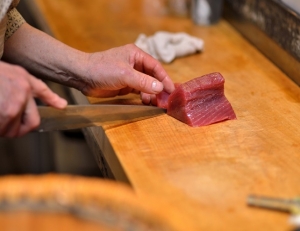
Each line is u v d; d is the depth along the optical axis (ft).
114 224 2.22
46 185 2.28
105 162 3.08
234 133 3.00
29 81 2.71
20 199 2.26
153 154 2.85
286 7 3.49
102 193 2.27
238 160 2.81
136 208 2.24
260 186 2.65
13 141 5.46
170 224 2.21
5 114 2.68
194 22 4.28
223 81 3.07
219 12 4.25
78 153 4.80
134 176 2.71
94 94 3.27
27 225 2.24
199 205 2.55
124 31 4.14
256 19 3.84
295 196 2.60
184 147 2.90
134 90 3.33
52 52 3.24
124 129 3.03
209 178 2.70
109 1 4.62
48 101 2.77
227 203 2.56
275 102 3.27
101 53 3.24
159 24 4.27
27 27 3.29
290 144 2.92
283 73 3.57
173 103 3.10
